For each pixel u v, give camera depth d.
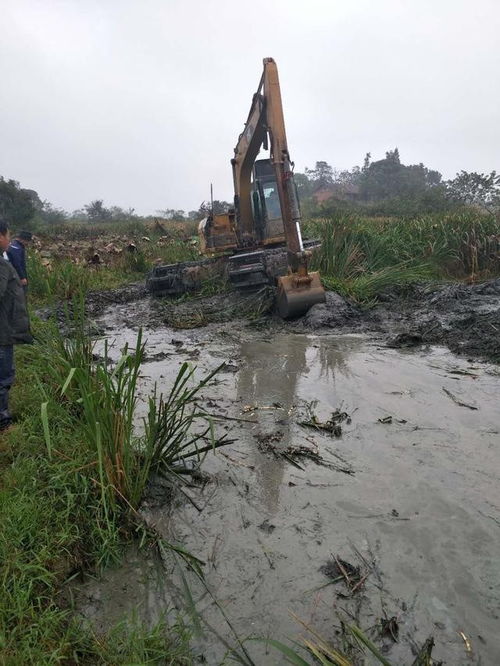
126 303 9.52
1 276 3.57
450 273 10.46
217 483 3.31
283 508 3.05
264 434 3.93
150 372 5.46
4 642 2.02
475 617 2.26
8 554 2.50
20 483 3.07
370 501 3.08
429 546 2.68
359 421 4.09
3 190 27.67
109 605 2.40
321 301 7.30
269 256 8.07
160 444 3.33
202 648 2.16
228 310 8.10
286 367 5.46
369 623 2.25
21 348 5.54
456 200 24.83
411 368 5.27
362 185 52.69
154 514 3.02
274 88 6.85
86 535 2.77
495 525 2.81
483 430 3.85
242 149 8.82
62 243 19.12
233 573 2.56
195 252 13.59
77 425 3.74
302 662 1.84
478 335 6.06
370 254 9.70
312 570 2.56
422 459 3.50
